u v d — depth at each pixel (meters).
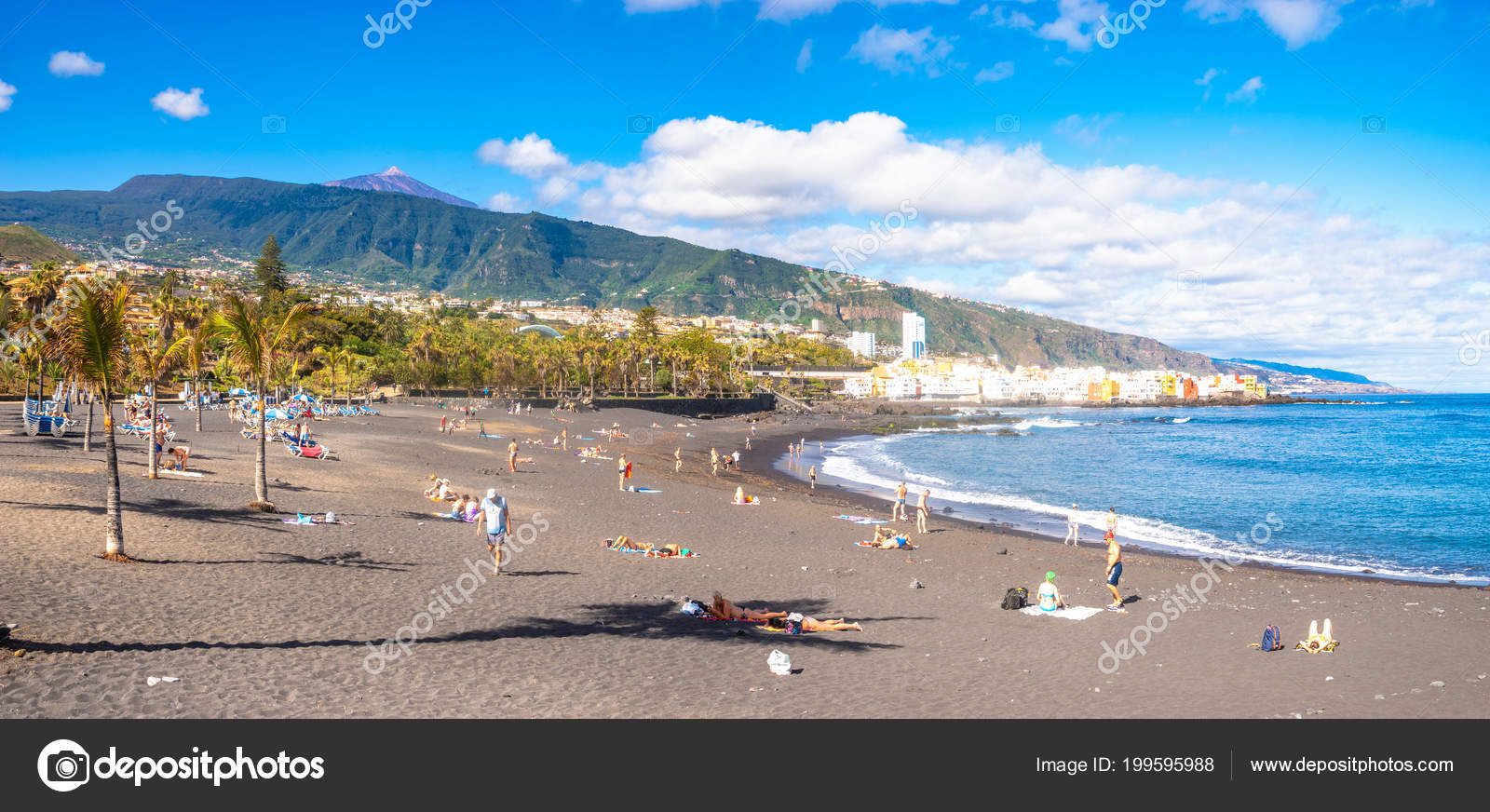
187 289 161.25
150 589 14.81
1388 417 195.88
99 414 57.50
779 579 22.05
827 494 50.25
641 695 12.11
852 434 129.00
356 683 11.58
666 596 18.97
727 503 38.75
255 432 47.75
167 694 10.53
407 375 136.62
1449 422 170.00
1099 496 52.31
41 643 11.46
